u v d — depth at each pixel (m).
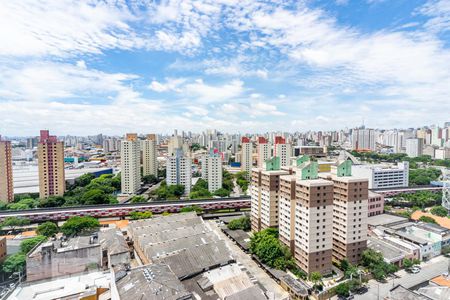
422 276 92.75
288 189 101.19
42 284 83.06
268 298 70.50
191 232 111.31
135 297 58.50
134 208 151.88
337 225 99.94
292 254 100.56
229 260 87.94
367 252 94.62
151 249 92.38
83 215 145.38
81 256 91.50
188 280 77.44
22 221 129.88
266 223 121.44
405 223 131.25
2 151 172.38
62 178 188.38
